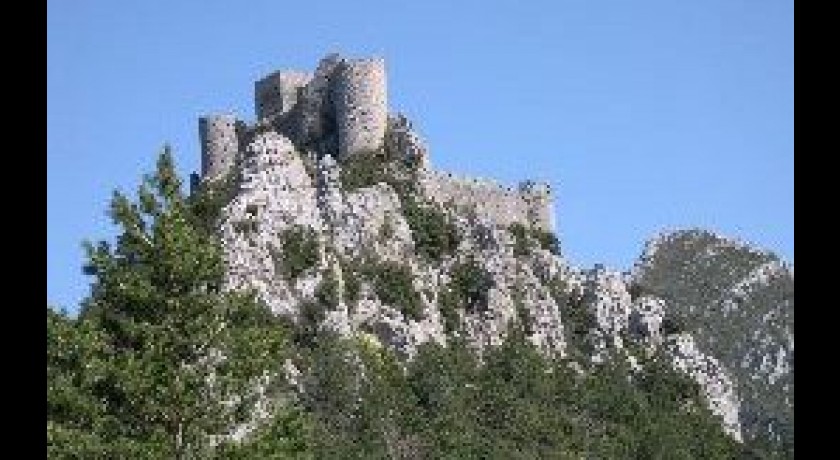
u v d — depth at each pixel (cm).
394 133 12700
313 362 9619
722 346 19638
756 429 16138
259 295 9675
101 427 5231
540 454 10244
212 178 12688
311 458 5416
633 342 13325
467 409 10381
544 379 11369
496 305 11850
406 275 11331
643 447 11231
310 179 11375
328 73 12988
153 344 5288
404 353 10706
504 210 13462
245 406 5484
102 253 5556
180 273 5419
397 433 9481
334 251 11106
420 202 12262
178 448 5216
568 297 13238
